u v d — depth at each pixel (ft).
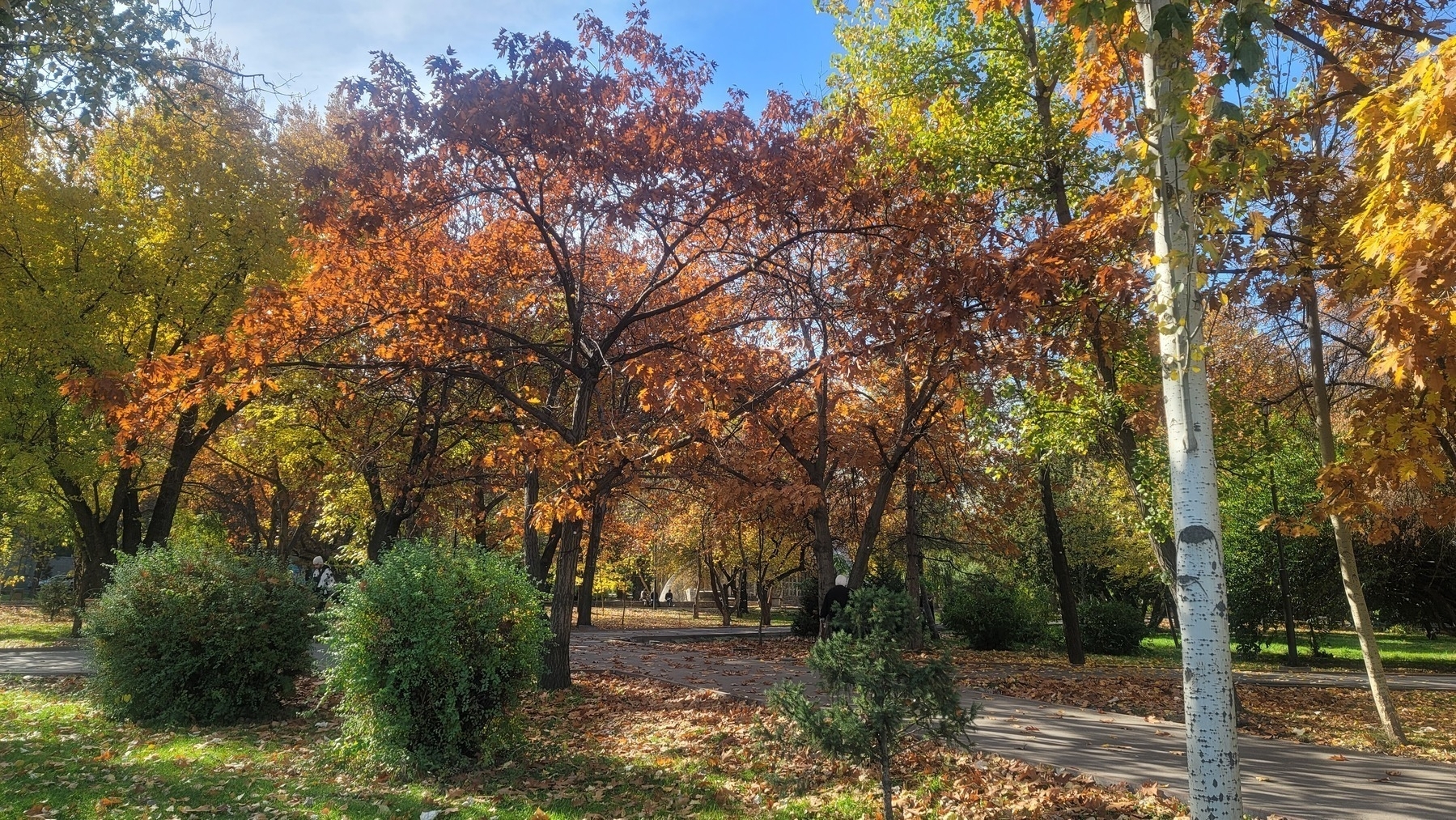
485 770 24.58
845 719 17.62
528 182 38.32
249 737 29.91
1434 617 81.51
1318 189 29.27
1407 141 16.44
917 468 55.72
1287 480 73.05
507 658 25.93
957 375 32.17
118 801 20.63
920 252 35.12
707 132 35.70
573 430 39.55
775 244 41.34
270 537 103.76
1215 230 14.17
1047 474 64.49
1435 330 17.17
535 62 33.04
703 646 67.26
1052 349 31.40
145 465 66.95
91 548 63.21
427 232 38.81
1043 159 41.22
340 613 25.31
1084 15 13.42
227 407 58.85
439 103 33.09
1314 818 18.63
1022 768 22.86
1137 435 37.27
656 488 55.98
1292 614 80.02
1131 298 29.89
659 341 44.68
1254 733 34.50
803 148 37.11
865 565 40.86
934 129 44.37
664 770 24.30
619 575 126.52
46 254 53.21
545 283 47.26
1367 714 40.78
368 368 38.47
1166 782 21.57
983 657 67.62
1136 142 14.39
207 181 56.29
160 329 60.70
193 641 32.40
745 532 89.04
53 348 51.13
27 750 26.16
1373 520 46.19
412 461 56.34
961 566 92.53
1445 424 22.43
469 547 29.17
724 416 33.73
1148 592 112.27
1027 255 30.89
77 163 54.70
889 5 45.73
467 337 40.11
